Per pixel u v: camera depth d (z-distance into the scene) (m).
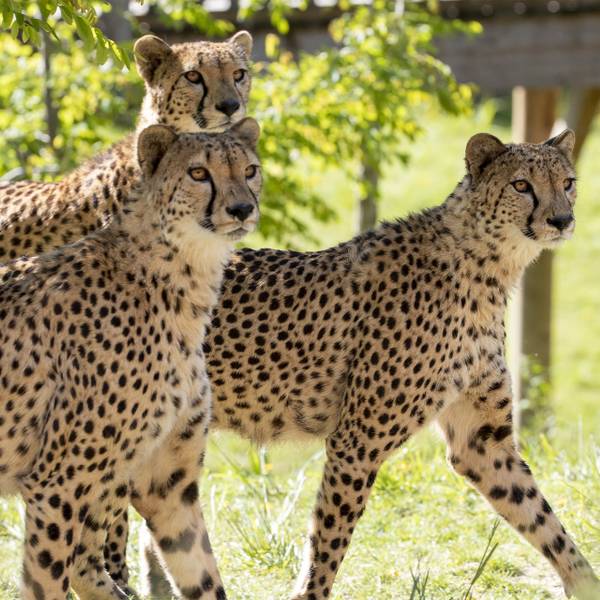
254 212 8.81
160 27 22.97
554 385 33.88
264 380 10.48
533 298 26.27
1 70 19.19
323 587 9.95
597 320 38.47
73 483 8.59
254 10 20.20
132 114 18.39
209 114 12.31
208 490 13.12
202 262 8.91
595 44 22.30
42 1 10.02
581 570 10.21
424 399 10.02
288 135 18.12
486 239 10.15
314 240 19.91
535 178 10.12
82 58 18.20
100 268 8.78
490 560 10.96
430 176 46.00
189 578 9.23
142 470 9.15
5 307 8.77
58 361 8.62
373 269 10.27
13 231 11.93
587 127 25.08
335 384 10.35
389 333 10.02
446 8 22.80
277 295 10.46
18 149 18.56
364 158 18.80
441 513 12.27
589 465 13.38
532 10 22.50
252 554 11.16
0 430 8.69
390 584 10.58
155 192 8.88
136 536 11.93
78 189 11.89
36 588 8.58
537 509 10.39
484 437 10.45
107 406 8.59
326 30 22.67
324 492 10.07
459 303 10.06
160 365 8.80
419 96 19.31
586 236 43.75
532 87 22.80
